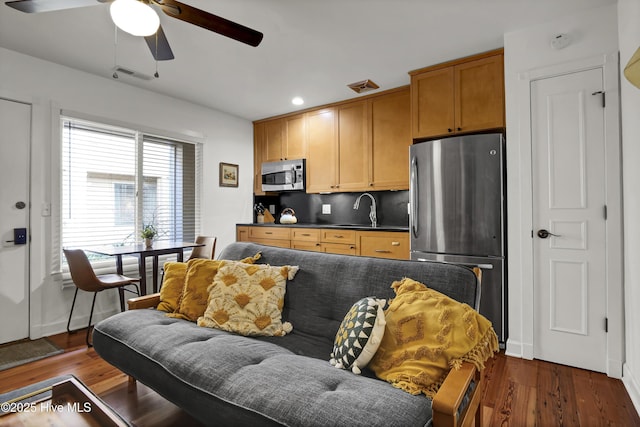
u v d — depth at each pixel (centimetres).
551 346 241
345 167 403
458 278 159
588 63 227
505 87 257
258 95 384
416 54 283
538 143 246
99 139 337
